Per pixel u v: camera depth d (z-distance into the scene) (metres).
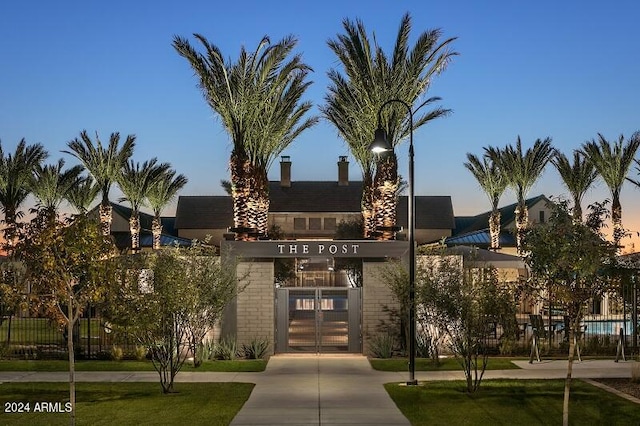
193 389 17.41
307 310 24.59
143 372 20.23
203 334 21.16
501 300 16.30
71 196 51.31
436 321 18.00
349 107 27.22
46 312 13.08
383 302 24.11
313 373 20.16
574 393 16.34
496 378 18.80
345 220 52.53
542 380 18.31
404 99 25.67
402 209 61.16
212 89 25.09
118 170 45.16
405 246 23.67
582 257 12.21
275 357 23.73
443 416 14.10
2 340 26.73
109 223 44.62
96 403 15.52
